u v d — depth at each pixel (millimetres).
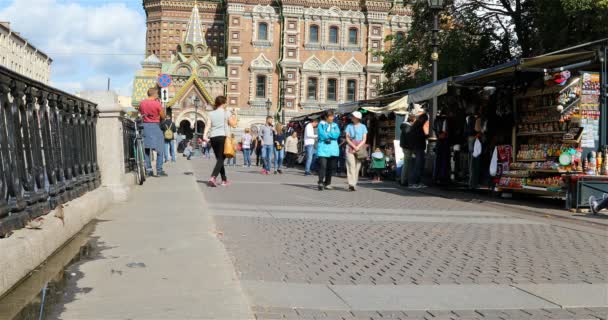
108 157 10844
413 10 35031
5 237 5301
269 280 6031
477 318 4988
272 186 17406
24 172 5910
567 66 14141
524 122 15500
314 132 27234
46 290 4965
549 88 14242
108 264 5895
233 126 16516
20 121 5824
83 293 4898
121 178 11008
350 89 73625
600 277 6516
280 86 72188
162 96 23984
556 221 11273
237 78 71938
